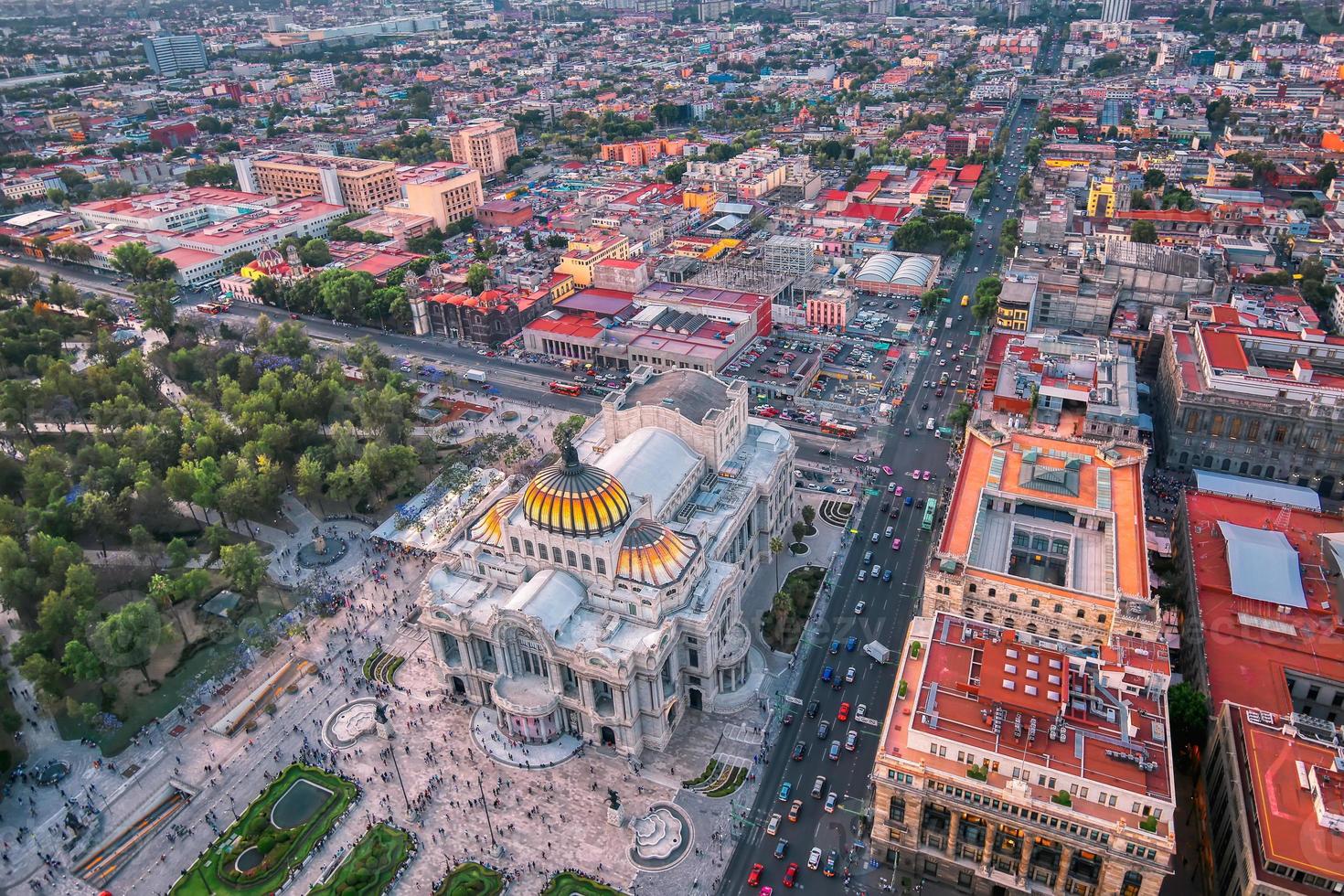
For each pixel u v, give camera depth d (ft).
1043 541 620.90
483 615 597.52
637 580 583.99
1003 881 465.47
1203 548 634.43
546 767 568.41
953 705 476.95
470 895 486.79
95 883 511.81
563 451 597.93
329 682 643.86
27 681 654.53
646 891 488.85
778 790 544.62
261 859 518.37
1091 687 480.64
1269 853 403.54
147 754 594.24
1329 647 550.36
